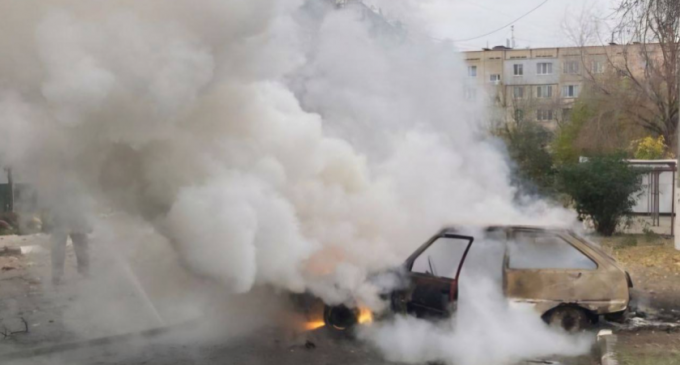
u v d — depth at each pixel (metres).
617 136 34.81
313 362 7.25
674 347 7.46
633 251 15.83
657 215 22.25
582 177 18.70
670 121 32.56
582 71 36.88
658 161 22.88
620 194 18.53
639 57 32.31
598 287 8.10
